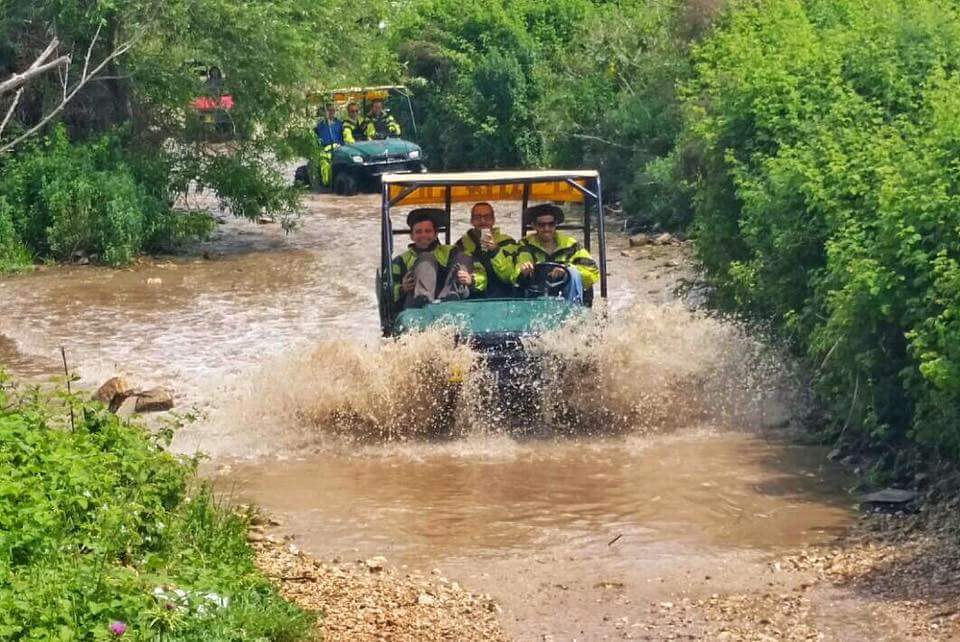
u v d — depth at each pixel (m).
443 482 11.24
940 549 9.14
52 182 22.95
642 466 11.52
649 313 13.23
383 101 31.84
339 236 25.22
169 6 23.89
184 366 15.39
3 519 7.31
